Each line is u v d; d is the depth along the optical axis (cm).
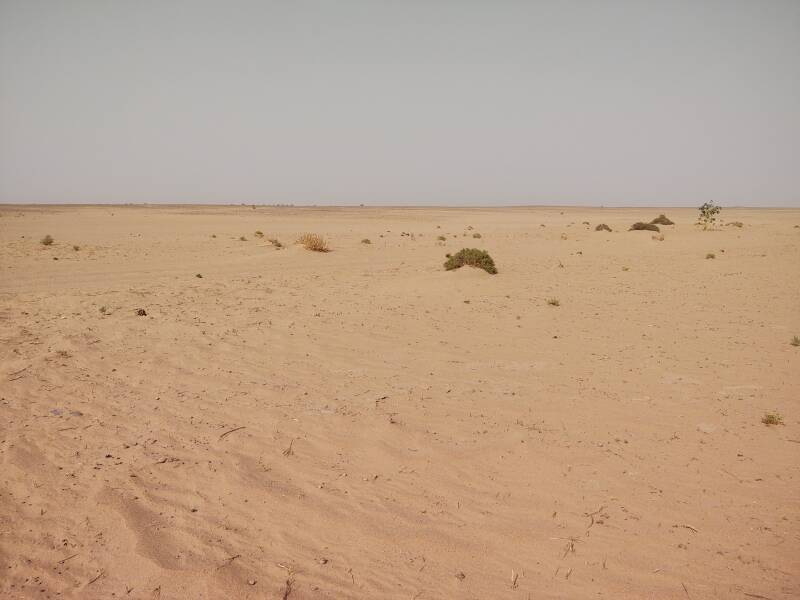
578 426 724
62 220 5947
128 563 421
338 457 621
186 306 1473
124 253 2961
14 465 557
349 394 821
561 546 468
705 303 1662
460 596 402
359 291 1806
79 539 448
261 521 489
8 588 388
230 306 1496
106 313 1325
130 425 680
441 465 609
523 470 603
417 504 529
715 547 469
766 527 499
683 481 583
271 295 1712
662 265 2644
